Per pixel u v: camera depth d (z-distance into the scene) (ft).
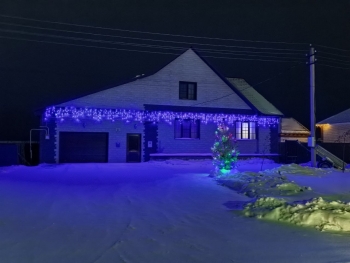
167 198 33.01
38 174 52.19
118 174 52.42
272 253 17.46
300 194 34.01
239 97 88.43
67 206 28.63
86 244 18.71
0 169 60.03
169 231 21.67
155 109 80.18
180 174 51.98
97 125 76.28
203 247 18.43
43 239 19.52
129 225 22.97
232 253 17.46
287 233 21.29
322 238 20.18
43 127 73.72
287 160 88.33
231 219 25.03
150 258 16.60
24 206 28.25
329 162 68.33
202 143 83.71
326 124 107.76
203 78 85.61
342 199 31.78
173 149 81.41
